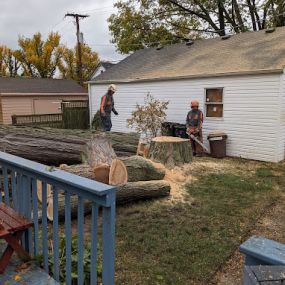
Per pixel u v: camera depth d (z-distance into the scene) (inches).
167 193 209.6
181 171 275.9
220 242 145.7
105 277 71.4
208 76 386.0
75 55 1344.7
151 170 210.1
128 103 508.1
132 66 562.6
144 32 835.4
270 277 41.1
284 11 668.1
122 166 187.8
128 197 190.5
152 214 179.5
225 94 374.9
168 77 431.2
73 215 166.9
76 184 70.9
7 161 98.7
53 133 230.5
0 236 84.8
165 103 413.7
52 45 1350.9
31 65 1362.0
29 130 233.9
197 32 850.8
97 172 188.4
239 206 196.1
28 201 96.1
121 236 151.1
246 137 361.1
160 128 414.6
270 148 342.0
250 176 274.2
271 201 206.4
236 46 451.5
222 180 257.0
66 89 845.8
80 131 244.1
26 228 91.4
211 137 360.5
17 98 732.7
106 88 548.4
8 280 88.3
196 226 163.6
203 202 202.1
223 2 752.3
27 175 94.0
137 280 114.9
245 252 51.7
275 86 330.0
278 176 275.6
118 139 244.8
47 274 91.6
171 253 134.9
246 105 357.1
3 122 714.8
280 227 166.4
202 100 400.8
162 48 599.2
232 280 116.8
